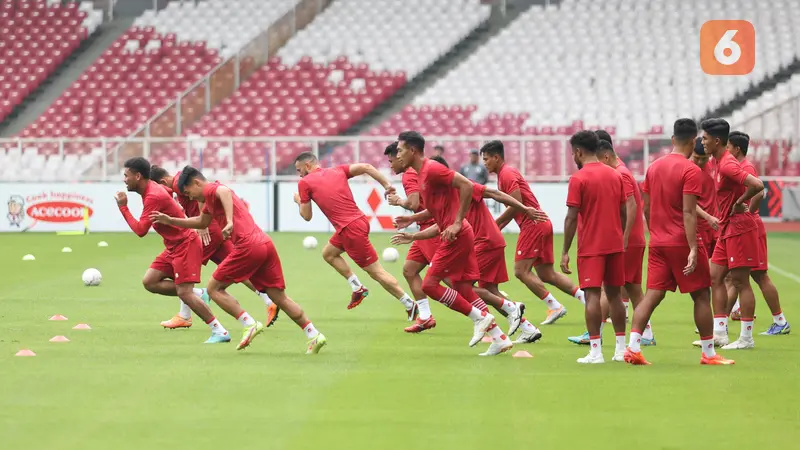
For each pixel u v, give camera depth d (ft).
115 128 408.87
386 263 240.73
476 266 123.95
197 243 131.64
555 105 401.70
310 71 422.82
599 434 81.30
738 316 153.17
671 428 83.30
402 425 84.38
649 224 114.21
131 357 118.52
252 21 460.55
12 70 439.22
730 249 126.41
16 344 128.26
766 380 103.81
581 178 111.96
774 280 204.64
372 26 448.24
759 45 424.46
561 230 332.39
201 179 123.44
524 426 84.02
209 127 397.19
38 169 364.17
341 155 347.77
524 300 175.94
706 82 411.95
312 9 455.63
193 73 431.43
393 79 418.92
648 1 447.83
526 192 140.97
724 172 125.90
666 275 113.19
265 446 77.92
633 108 399.03
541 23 444.96
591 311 113.70
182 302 137.49
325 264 237.25
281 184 343.87
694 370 109.81
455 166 347.56
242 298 176.96
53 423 85.30
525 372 108.47
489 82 415.23
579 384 101.50
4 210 350.23
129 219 132.05
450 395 96.17
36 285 196.44
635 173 337.72
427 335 137.59
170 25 458.91
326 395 96.27
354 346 127.65
